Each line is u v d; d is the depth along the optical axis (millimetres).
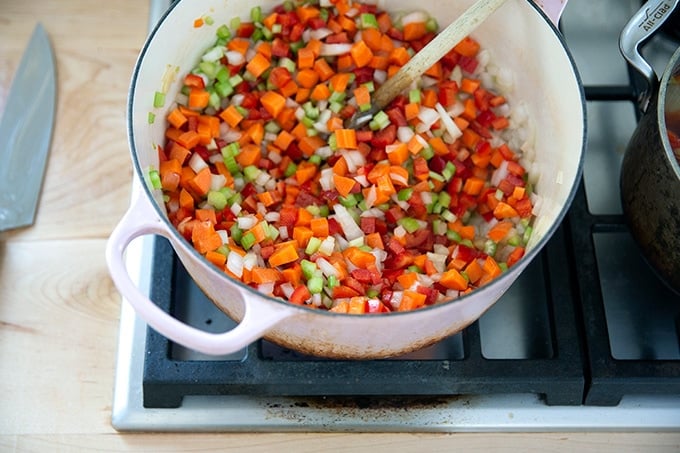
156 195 922
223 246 924
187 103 1022
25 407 1005
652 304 1043
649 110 940
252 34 1059
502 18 987
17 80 1171
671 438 998
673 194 881
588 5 1223
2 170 1117
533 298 1050
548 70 959
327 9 1063
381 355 897
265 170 1029
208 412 985
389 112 1035
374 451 993
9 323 1048
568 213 1029
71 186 1130
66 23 1230
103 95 1189
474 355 966
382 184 976
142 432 995
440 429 992
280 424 983
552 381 954
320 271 925
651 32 938
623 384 953
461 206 1031
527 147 1035
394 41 1076
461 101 1070
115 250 777
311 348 884
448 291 941
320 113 1046
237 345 757
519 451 992
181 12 938
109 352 1039
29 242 1095
